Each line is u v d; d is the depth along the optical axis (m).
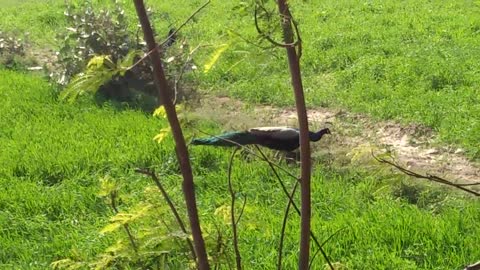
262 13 2.69
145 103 12.23
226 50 2.92
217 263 3.62
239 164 8.96
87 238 6.94
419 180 8.29
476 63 14.07
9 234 7.34
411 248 6.64
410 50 15.41
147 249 3.59
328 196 8.02
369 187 8.05
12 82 13.79
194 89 12.04
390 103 11.99
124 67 2.89
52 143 9.96
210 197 7.98
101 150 9.52
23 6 25.00
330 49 16.08
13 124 11.02
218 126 10.01
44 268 6.48
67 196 8.06
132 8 21.95
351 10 20.84
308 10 21.00
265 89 13.27
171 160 9.03
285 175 8.52
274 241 6.70
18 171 9.09
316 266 6.17
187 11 21.56
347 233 6.87
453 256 6.41
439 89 12.88
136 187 8.28
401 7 20.94
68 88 2.94
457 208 7.63
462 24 17.78
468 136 10.23
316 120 11.62
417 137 10.70
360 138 10.76
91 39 12.83
